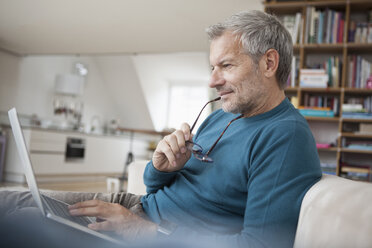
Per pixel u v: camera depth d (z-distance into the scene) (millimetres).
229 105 1028
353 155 3877
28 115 7117
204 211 1011
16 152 6059
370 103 3783
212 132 1191
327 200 699
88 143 7137
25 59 6992
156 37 5312
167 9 4328
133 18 4652
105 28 5074
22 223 694
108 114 9617
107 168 7797
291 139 872
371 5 3771
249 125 1021
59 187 5812
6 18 4895
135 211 1163
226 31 1019
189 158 1119
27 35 5598
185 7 4242
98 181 7543
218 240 814
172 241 748
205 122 1312
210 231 986
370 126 3662
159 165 1123
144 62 8953
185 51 5867
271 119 994
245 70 998
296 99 3820
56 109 7730
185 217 1032
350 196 682
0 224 686
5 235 661
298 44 3818
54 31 5328
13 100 6770
